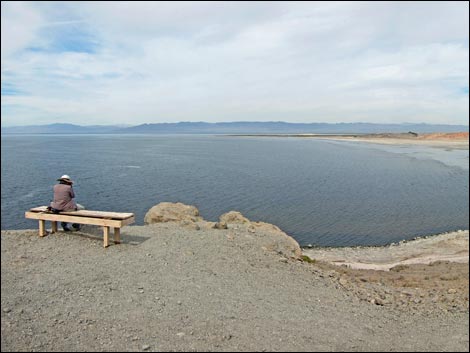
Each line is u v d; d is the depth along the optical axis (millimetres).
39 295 6387
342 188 37000
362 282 9516
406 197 32531
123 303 6172
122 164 59312
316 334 5641
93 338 5094
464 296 8719
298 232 22094
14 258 8188
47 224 12664
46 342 4973
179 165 58281
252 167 55812
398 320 6859
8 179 41906
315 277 8703
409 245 19406
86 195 32406
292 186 37969
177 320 5688
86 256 8422
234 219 13281
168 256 8492
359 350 5270
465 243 19016
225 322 5734
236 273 8000
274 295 7141
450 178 43594
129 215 9336
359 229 22703
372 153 81750
